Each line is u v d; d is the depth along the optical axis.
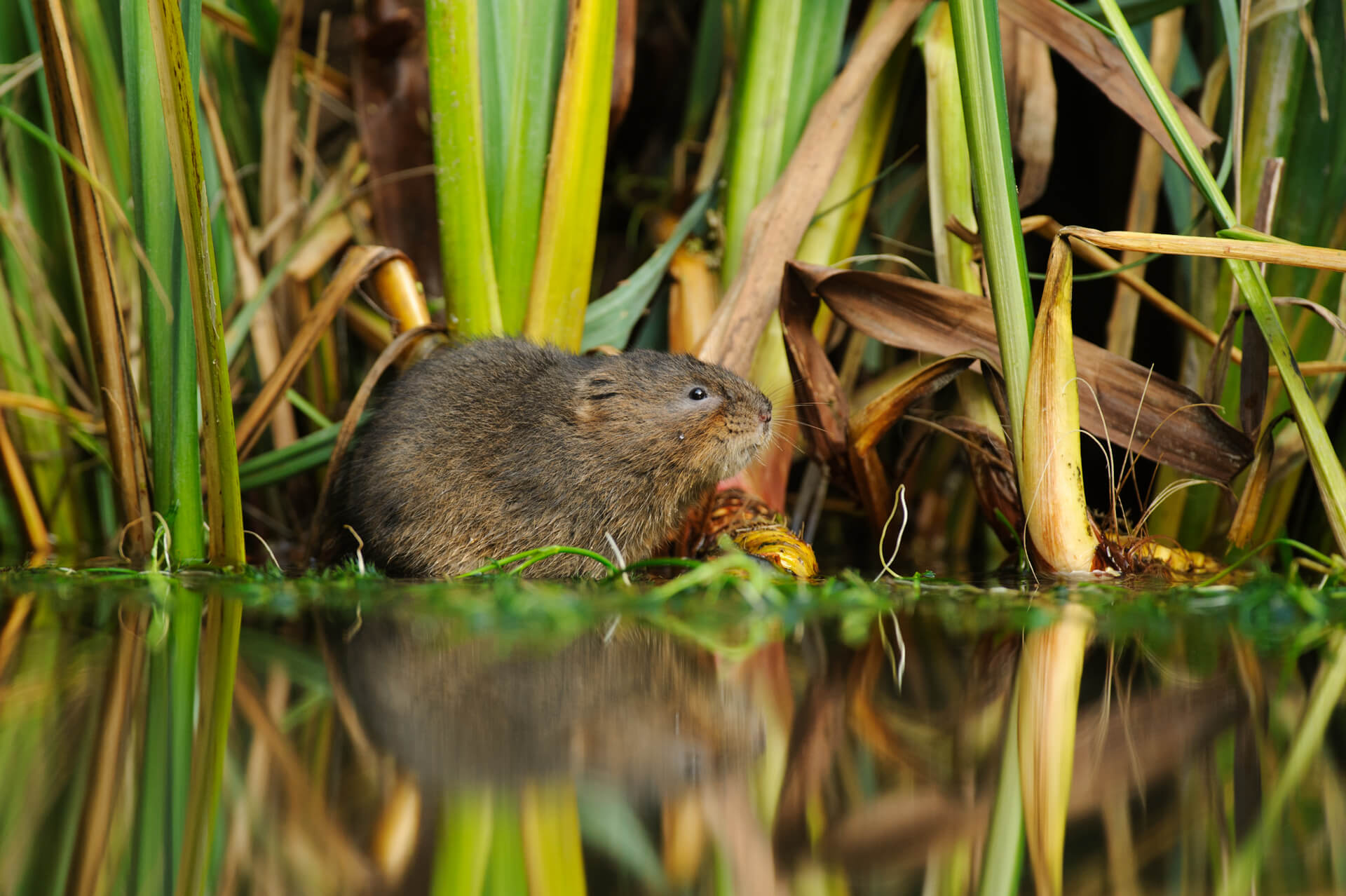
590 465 7.84
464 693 3.53
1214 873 2.01
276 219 9.91
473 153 8.05
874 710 3.35
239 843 2.14
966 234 8.05
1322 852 2.12
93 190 6.89
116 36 9.27
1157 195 9.43
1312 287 8.16
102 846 2.12
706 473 8.02
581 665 4.02
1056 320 6.39
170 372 6.84
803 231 8.48
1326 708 3.37
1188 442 7.37
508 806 2.40
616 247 11.61
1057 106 10.17
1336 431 8.51
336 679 3.71
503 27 8.23
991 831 2.27
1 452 9.41
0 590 6.05
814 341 8.20
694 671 3.93
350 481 7.92
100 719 3.11
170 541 6.95
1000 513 8.02
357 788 2.51
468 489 7.75
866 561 8.79
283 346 9.98
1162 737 3.04
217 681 3.63
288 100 9.97
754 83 8.93
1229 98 8.65
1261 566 6.62
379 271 8.56
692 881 1.99
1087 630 4.88
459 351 8.14
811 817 2.37
